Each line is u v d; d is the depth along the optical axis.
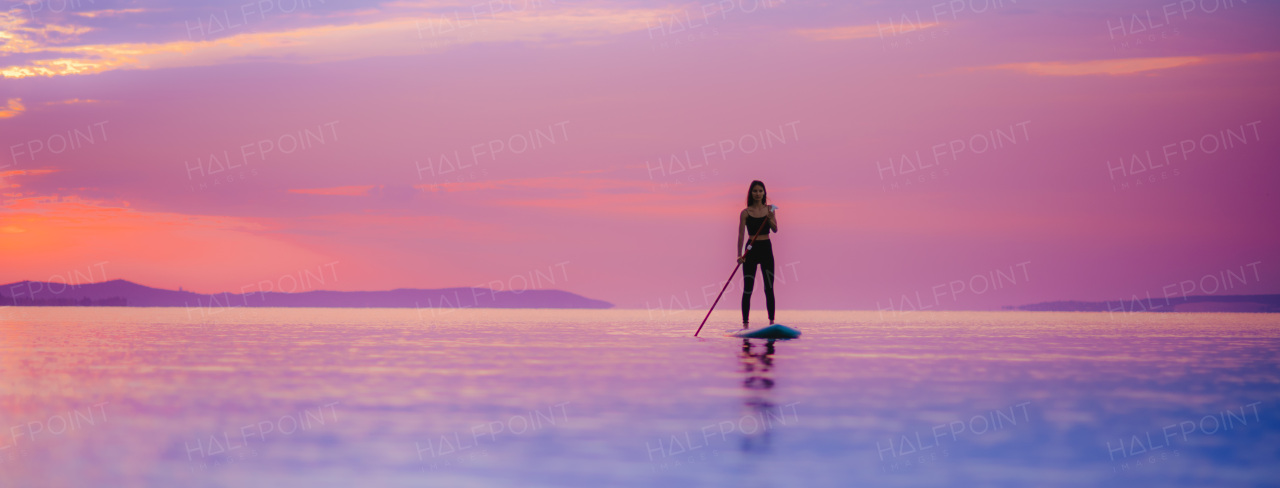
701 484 1.69
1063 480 1.73
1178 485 1.69
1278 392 2.98
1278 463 1.88
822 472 1.79
